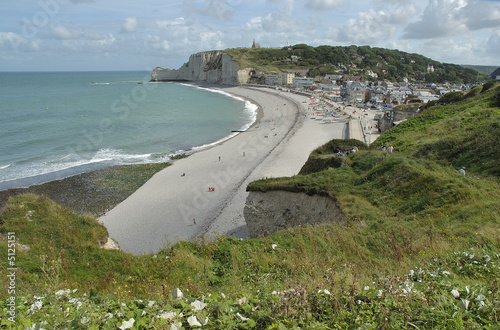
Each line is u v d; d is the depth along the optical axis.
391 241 8.55
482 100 28.12
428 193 12.02
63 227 12.24
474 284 5.01
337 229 10.55
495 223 8.52
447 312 3.86
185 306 3.98
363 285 4.89
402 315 3.82
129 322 3.70
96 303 4.72
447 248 7.50
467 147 16.92
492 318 3.70
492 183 12.02
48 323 3.96
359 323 3.87
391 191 13.38
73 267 9.62
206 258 9.62
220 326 3.65
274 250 9.55
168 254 10.02
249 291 6.05
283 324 3.62
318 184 15.94
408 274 5.69
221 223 24.55
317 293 4.47
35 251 10.68
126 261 9.84
